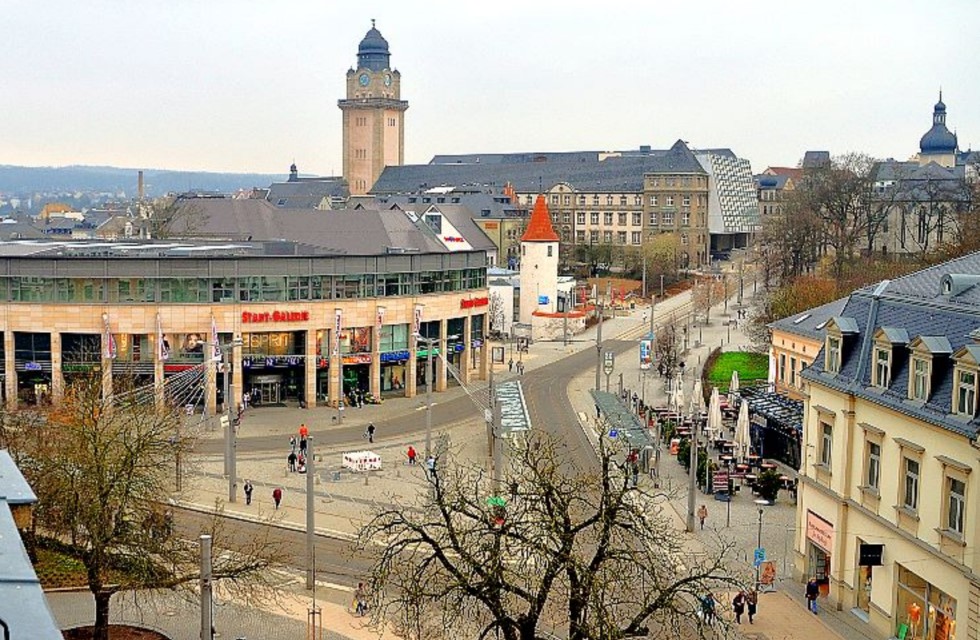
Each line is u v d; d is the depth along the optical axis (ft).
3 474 70.03
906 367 168.04
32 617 46.93
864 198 613.11
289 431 333.21
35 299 338.34
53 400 291.38
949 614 152.46
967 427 146.10
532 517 158.30
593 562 126.62
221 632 168.14
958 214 593.01
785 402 311.88
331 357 368.68
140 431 184.75
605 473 136.56
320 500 253.85
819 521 190.08
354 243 510.99
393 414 363.76
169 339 347.15
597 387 381.40
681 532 224.74
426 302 394.93
